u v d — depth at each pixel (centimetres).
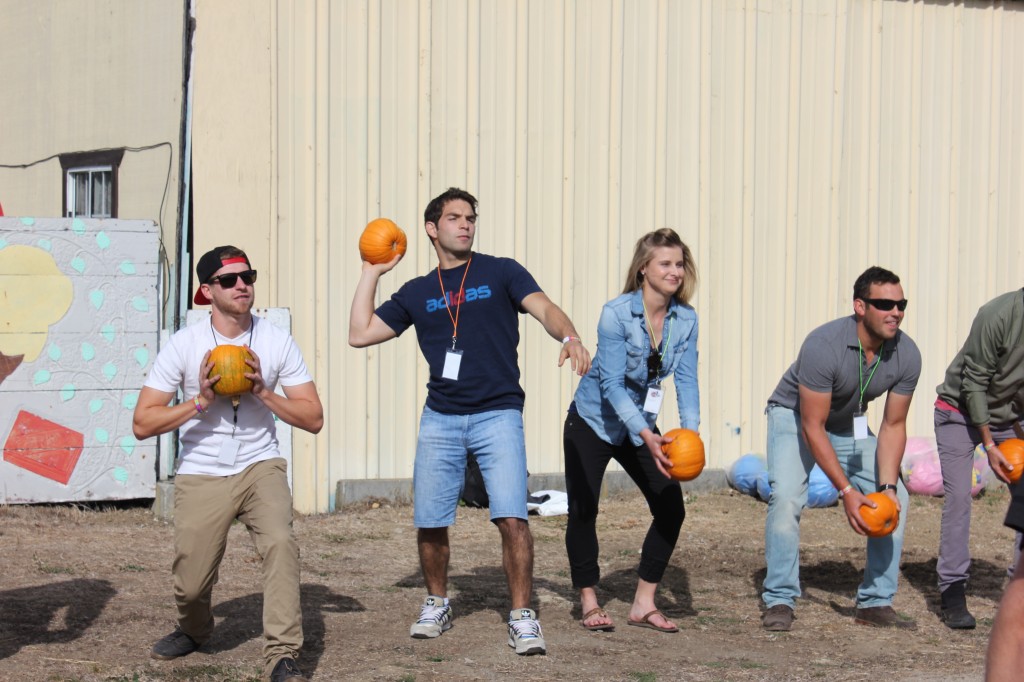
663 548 660
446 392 607
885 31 1199
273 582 525
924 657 625
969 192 1243
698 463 613
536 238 1073
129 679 538
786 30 1153
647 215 1109
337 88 1002
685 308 639
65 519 911
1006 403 695
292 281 991
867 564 694
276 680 518
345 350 1009
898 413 671
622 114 1098
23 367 922
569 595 745
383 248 616
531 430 1074
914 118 1214
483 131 1053
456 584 762
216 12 960
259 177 976
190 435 538
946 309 1237
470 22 1045
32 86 1270
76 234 934
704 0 1122
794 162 1161
